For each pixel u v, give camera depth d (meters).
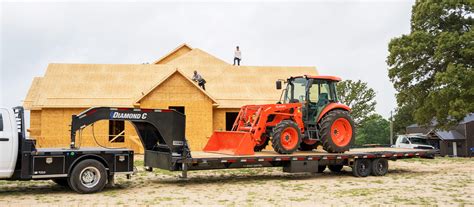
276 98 29.47
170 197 11.68
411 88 31.20
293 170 15.02
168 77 26.52
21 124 11.85
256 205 10.53
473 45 27.58
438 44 28.83
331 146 16.14
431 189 13.17
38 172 11.70
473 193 12.42
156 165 14.10
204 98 26.89
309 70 32.75
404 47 30.66
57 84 27.95
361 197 11.70
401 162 23.34
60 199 11.30
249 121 15.94
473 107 26.56
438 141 52.81
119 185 13.94
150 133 14.63
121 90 28.45
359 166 16.44
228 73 31.44
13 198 11.45
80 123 12.48
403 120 65.31
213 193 12.38
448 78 27.14
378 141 78.06
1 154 11.46
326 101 17.00
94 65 30.23
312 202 10.95
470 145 51.19
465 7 29.95
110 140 28.22
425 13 30.98
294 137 15.55
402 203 10.84
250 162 14.48
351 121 16.75
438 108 28.61
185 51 38.41
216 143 16.20
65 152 11.98
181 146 13.55
